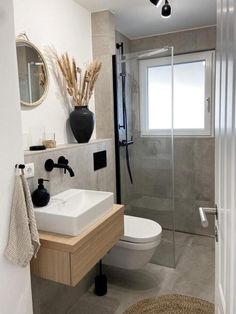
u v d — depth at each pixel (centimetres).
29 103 176
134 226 222
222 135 94
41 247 139
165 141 275
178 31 303
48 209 154
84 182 210
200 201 316
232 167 73
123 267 214
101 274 217
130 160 286
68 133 219
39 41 186
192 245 294
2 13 119
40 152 164
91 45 249
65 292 193
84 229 147
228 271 83
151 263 255
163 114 273
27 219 128
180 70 314
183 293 211
